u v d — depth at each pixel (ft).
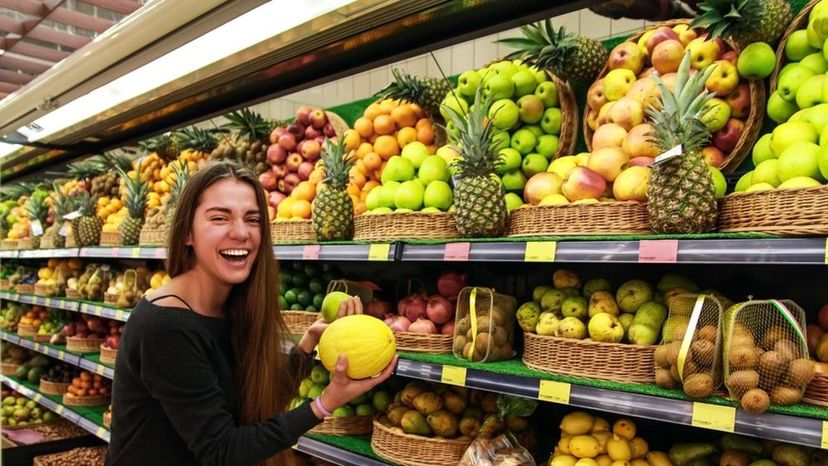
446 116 8.28
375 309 8.34
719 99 6.33
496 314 6.77
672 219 5.27
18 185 21.12
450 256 6.59
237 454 4.32
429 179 7.95
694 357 4.99
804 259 4.47
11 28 10.32
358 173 9.43
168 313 4.47
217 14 6.81
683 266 6.94
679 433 6.93
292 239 9.18
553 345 6.03
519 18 7.03
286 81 9.34
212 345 4.70
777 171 5.31
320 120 10.49
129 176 14.08
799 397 4.58
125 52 8.12
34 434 14.38
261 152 11.16
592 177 6.28
